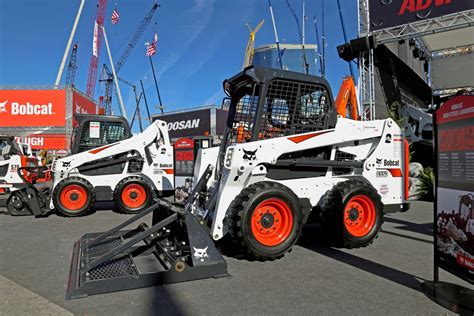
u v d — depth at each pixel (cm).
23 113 2180
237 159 438
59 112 2192
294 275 389
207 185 529
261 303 318
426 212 809
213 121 2127
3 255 486
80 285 339
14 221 745
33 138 2177
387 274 393
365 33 1158
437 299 319
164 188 904
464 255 311
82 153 838
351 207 497
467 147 307
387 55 1416
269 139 460
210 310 305
